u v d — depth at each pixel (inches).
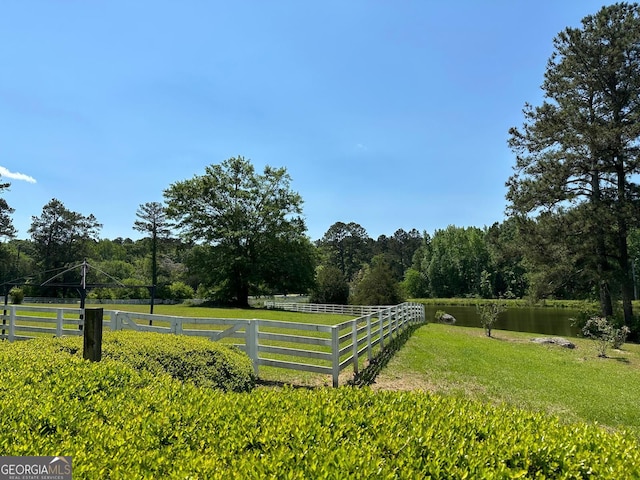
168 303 1855.3
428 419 121.4
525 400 274.1
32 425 108.7
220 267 1453.0
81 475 82.2
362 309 1174.3
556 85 890.7
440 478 88.4
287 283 1528.1
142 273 2485.2
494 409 139.5
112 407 129.0
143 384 161.8
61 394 136.6
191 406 127.6
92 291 1892.2
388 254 3823.8
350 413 123.6
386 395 148.3
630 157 791.1
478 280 2637.8
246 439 103.3
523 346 602.9
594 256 816.3
